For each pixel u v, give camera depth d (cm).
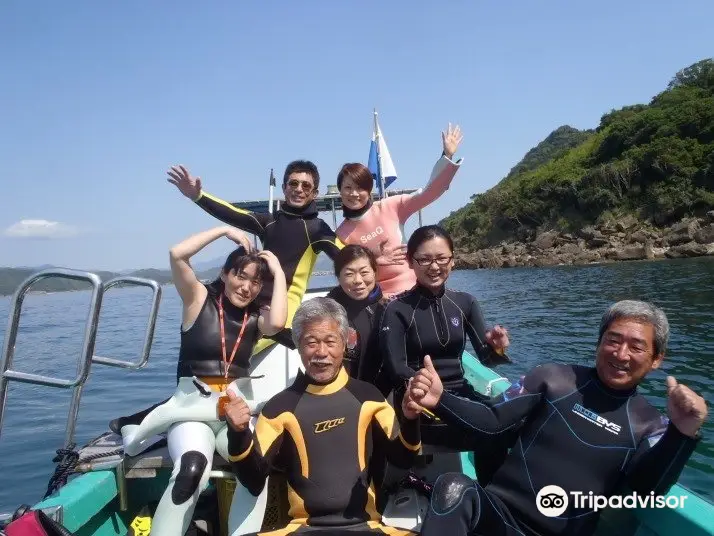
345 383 263
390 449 249
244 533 252
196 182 398
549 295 2514
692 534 215
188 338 313
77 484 290
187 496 260
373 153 621
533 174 7106
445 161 410
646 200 5381
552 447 233
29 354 1333
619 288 2533
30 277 287
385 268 422
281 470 256
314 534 225
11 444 651
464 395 311
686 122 5403
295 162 414
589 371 242
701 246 4366
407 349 311
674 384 209
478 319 326
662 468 212
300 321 258
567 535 229
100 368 1130
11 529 221
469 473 332
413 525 262
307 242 414
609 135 6075
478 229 7256
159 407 295
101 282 292
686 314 1628
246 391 319
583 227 5769
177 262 306
